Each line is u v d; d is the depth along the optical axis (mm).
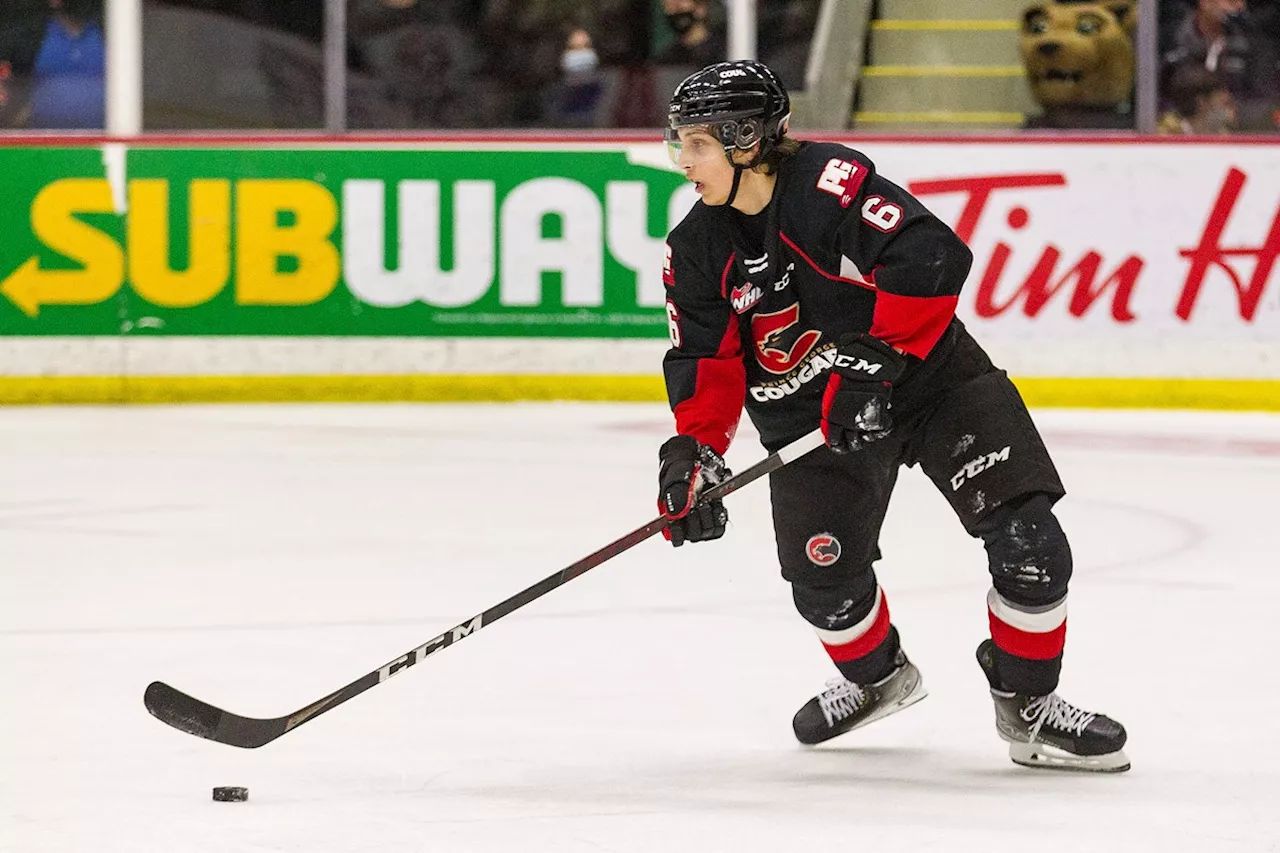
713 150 10117
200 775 10773
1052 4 33969
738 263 10461
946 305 10062
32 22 33938
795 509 10953
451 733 11867
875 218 10039
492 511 21766
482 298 33438
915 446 10789
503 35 34219
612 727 12047
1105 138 32750
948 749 11516
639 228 33406
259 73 34250
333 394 33500
